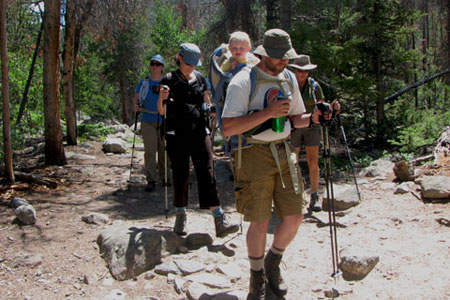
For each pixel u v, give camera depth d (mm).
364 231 4473
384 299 3162
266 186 2998
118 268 3596
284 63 2949
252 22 13172
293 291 3332
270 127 2947
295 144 5188
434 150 7340
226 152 3217
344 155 9289
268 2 12422
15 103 8828
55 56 7707
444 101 13070
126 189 6477
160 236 3971
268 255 3209
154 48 24078
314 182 5285
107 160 8977
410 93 16797
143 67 24172
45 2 7652
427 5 15734
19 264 3684
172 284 3471
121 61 22625
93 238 4301
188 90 4371
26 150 9820
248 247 3043
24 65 9508
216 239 4391
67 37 10266
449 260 3643
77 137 12047
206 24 16641
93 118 15930
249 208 3000
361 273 3504
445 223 4418
